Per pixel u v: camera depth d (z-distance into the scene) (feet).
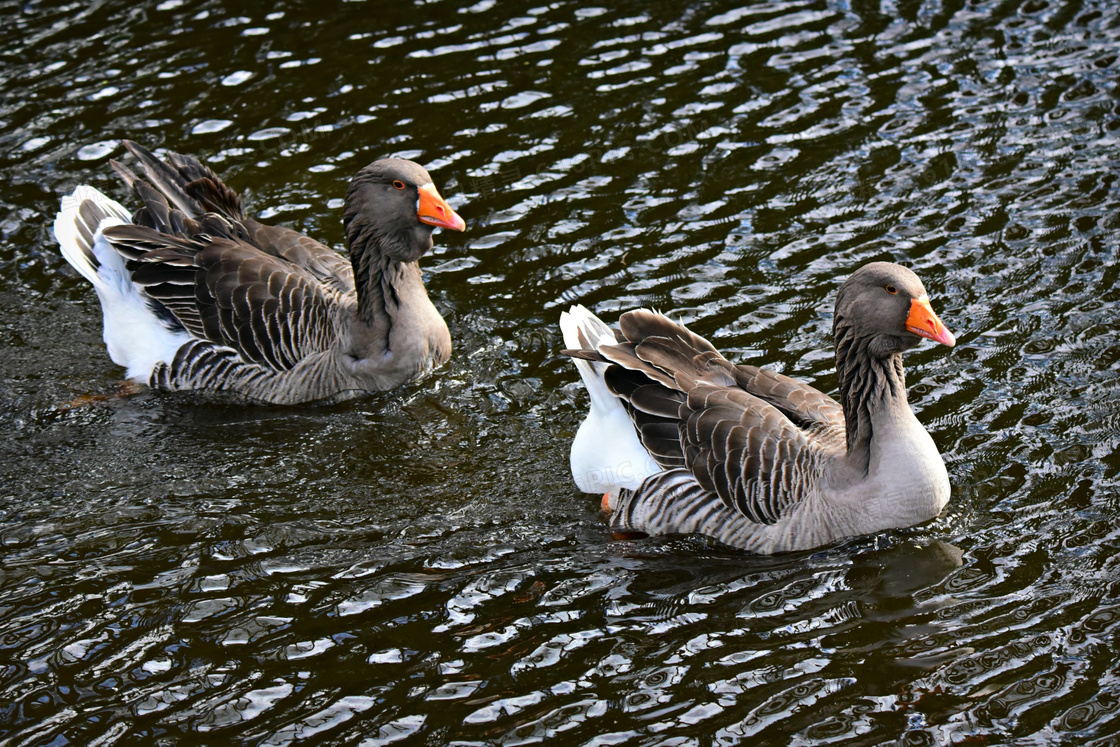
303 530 37.63
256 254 46.11
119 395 45.88
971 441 40.14
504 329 48.21
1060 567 34.27
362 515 38.45
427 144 59.57
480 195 56.03
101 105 63.00
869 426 35.53
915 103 60.64
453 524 37.96
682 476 36.58
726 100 61.87
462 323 48.70
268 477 40.55
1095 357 43.42
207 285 45.21
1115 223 50.88
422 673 31.55
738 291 49.01
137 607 34.19
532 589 34.81
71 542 37.09
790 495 35.37
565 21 69.97
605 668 31.53
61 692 31.22
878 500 35.45
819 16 69.00
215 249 45.80
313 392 45.27
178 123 61.46
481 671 31.58
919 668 30.91
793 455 35.50
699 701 30.25
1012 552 35.14
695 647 32.17
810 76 63.36
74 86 64.59
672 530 37.06
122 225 46.26
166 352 46.14
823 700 30.04
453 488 39.83
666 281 49.93
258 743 29.40
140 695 31.01
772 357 45.03
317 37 69.00
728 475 35.45
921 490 35.45
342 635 33.04
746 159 57.41
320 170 57.98
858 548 35.91
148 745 29.43
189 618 33.73
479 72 65.21
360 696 30.81
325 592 34.73
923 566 34.94
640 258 51.49
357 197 43.96
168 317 46.37
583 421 39.88
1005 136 57.62
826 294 48.39
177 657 32.30
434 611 33.91
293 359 44.96
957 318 46.44
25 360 47.16
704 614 33.50
